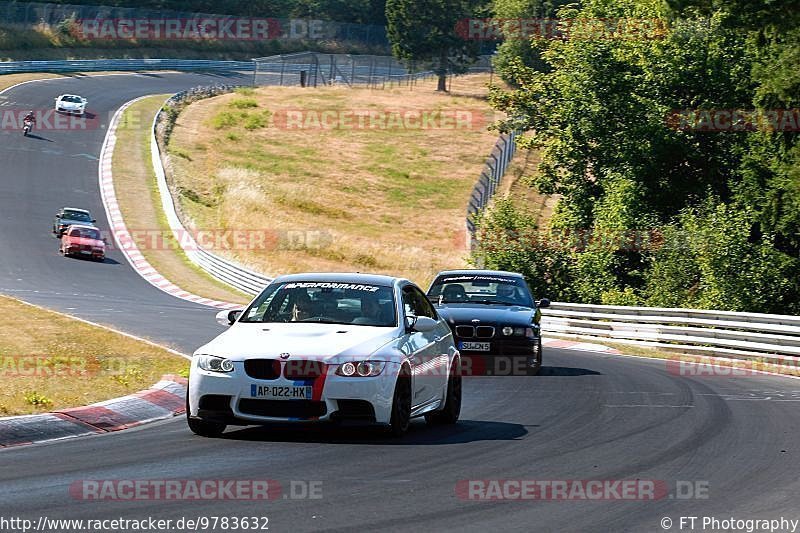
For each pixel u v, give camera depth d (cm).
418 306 4475
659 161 13662
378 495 2925
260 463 3381
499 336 6438
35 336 6488
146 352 6103
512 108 16150
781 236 12512
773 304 10781
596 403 5272
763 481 3272
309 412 3775
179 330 8325
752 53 13312
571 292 12219
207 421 3894
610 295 11625
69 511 2633
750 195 12375
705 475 3359
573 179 15038
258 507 2728
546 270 12394
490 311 6606
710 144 13650
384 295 4259
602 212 13588
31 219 18525
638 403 5275
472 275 7156
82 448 3650
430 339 4350
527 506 2848
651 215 13138
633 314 9525
